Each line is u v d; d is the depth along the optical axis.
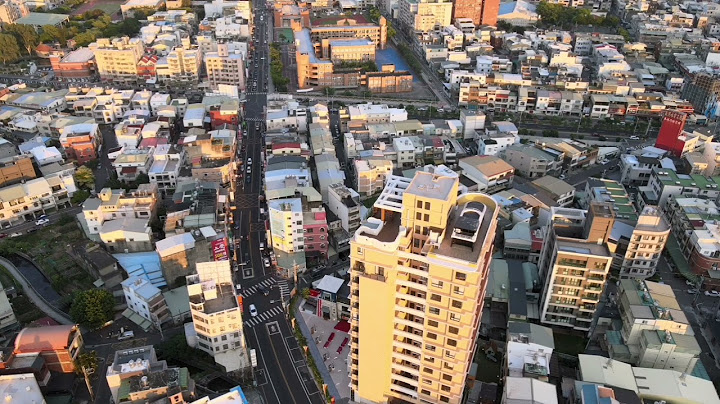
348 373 179.62
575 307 190.88
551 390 151.50
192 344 187.75
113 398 163.12
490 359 187.12
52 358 174.00
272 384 179.25
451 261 125.50
